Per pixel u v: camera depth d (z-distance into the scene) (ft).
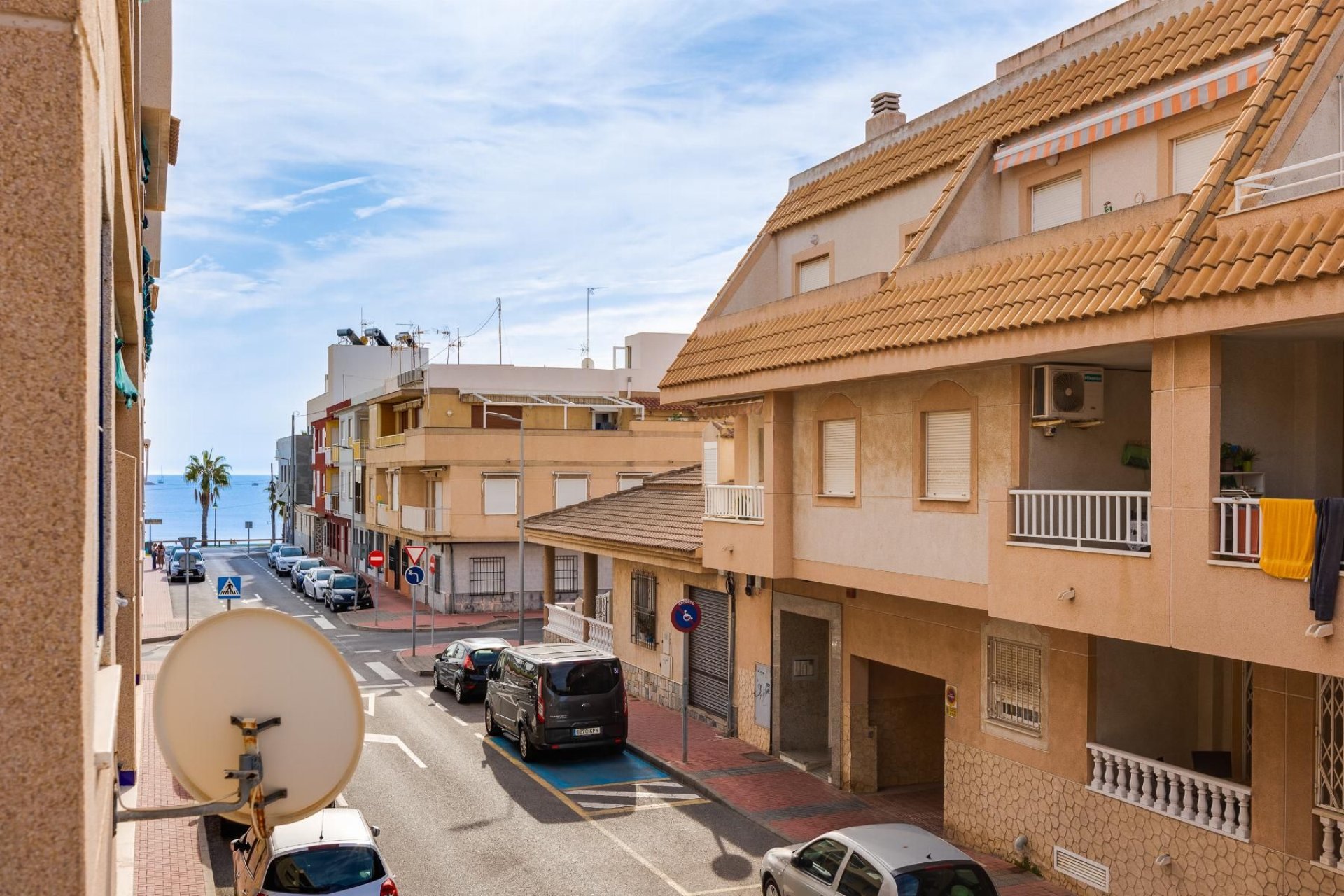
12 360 7.16
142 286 36.86
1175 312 30.76
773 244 65.51
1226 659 40.63
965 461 42.57
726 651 66.69
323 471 232.94
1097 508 34.53
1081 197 42.98
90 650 7.61
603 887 40.93
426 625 122.72
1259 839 32.45
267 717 12.84
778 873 37.11
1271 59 34.06
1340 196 27.71
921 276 45.39
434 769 59.00
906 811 50.60
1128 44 42.96
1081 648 39.63
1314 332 30.60
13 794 7.04
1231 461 34.81
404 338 217.56
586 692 60.49
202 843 46.01
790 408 54.54
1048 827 40.96
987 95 51.06
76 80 7.36
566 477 134.72
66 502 7.22
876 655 51.75
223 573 198.80
